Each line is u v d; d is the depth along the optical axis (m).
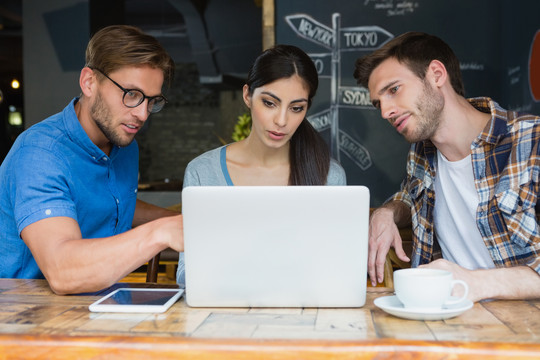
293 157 1.81
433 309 1.01
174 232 1.18
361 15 3.74
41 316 1.04
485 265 1.74
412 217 1.87
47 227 1.31
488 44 3.70
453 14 3.70
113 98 1.52
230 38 7.70
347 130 3.77
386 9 3.73
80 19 4.67
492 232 1.64
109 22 5.12
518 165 1.59
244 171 1.83
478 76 3.72
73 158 1.60
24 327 0.96
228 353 0.85
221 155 1.83
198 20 7.34
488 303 1.16
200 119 10.10
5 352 0.88
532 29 3.21
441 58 1.62
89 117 1.62
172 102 10.07
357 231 1.07
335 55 3.76
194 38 7.71
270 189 1.06
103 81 1.51
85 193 1.65
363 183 3.77
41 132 1.58
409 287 1.01
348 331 0.94
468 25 3.70
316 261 1.08
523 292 1.17
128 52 1.49
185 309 1.10
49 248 1.25
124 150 1.85
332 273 1.08
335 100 3.77
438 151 1.78
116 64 1.49
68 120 1.60
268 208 1.06
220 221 1.07
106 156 1.68
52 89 4.72
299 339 0.88
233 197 1.06
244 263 1.08
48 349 0.87
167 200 4.61
